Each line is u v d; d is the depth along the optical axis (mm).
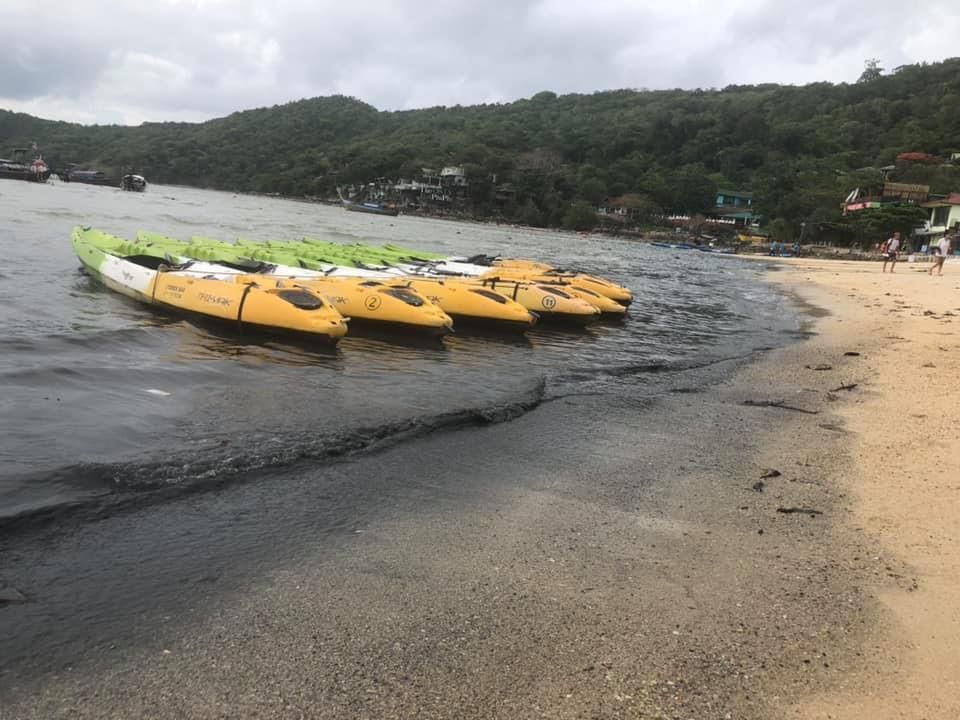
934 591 4047
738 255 65938
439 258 21750
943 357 12016
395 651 3318
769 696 3088
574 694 3061
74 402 6992
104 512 4656
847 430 7504
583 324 15414
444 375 9797
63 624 3414
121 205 47531
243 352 10188
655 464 6340
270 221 47875
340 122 190375
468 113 194875
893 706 3041
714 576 4195
